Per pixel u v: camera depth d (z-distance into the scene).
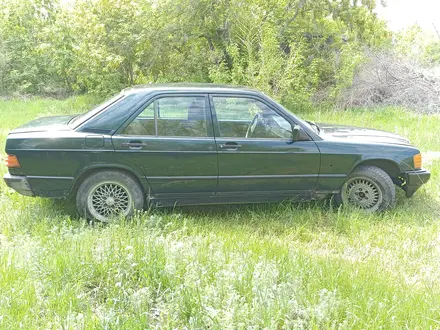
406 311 3.20
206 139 5.03
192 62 17.69
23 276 3.54
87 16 16.94
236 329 2.89
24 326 2.90
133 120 4.93
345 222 5.18
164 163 4.97
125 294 3.30
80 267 3.69
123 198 5.07
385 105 15.61
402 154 5.50
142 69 18.19
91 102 18.11
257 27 15.62
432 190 6.43
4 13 24.36
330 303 3.16
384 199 5.53
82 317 2.96
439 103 14.61
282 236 4.96
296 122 5.27
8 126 11.57
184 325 3.11
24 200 5.59
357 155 5.36
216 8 16.23
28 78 23.12
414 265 4.30
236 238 4.55
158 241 4.21
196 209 5.61
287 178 5.27
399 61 16.64
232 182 5.17
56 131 4.89
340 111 14.90
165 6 16.42
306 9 17.09
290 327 3.01
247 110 5.17
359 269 3.93
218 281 3.35
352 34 17.73
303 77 16.44
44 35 21.48
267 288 3.29
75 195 5.13
